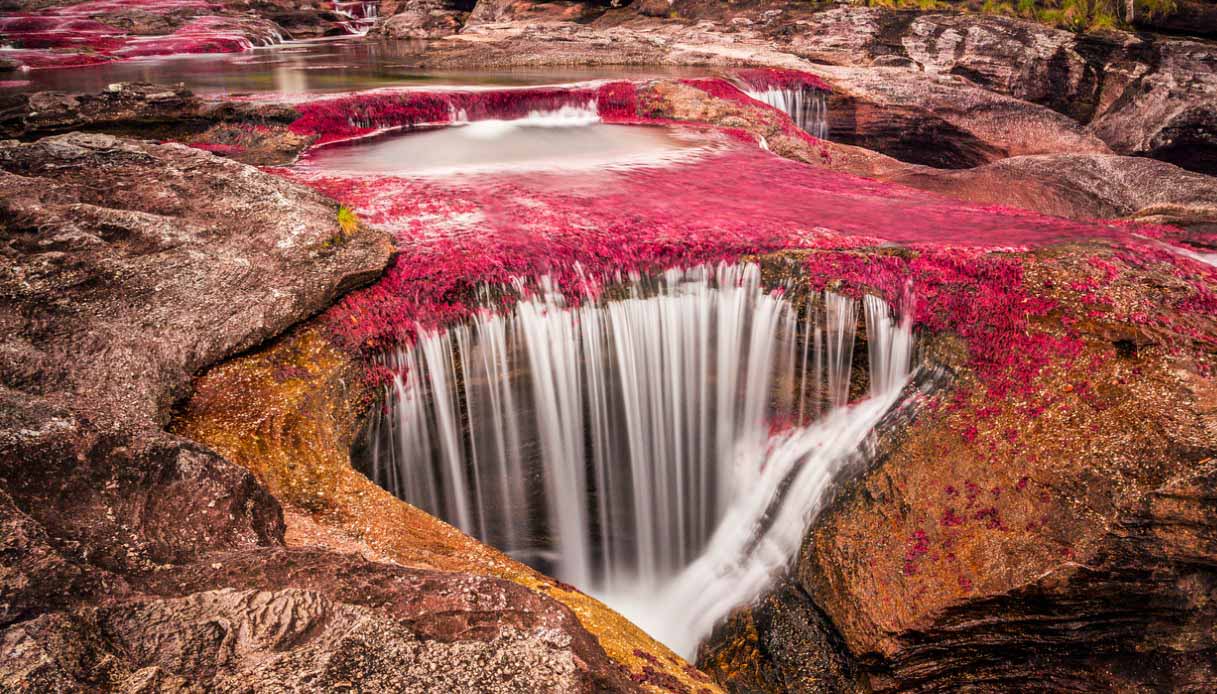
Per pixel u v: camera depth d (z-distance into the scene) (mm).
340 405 6836
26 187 7188
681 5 27797
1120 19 21109
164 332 6223
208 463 4473
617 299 8680
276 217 7578
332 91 15789
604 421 8875
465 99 15688
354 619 3459
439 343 7812
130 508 4062
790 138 16047
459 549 5562
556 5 30891
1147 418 6289
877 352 8305
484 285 8070
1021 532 6242
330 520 5648
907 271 8195
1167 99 17859
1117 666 6039
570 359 8609
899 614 6355
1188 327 6855
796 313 8461
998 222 10188
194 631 3311
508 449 8500
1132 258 7965
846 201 11195
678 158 13562
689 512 9359
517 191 11047
